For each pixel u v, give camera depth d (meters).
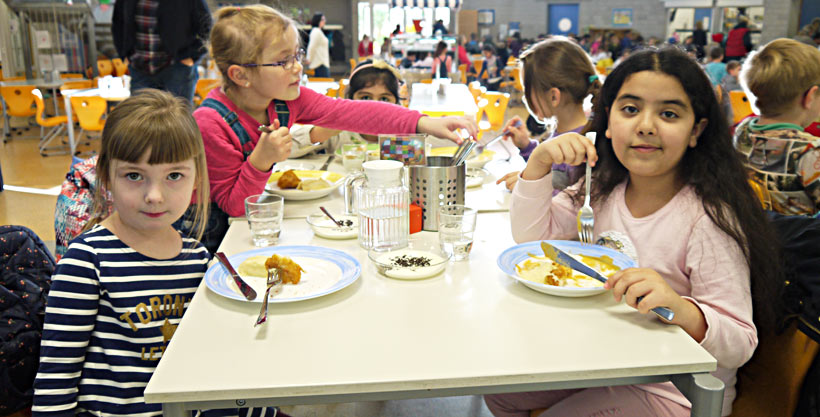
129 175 1.16
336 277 1.23
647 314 1.09
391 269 1.24
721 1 15.23
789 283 1.23
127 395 1.21
